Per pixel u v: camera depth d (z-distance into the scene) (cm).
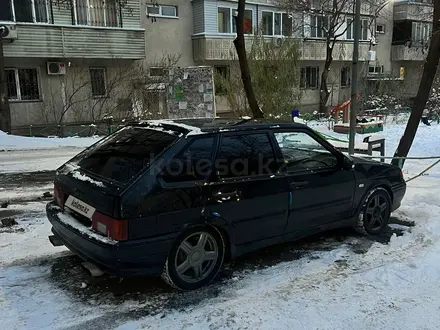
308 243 462
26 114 1619
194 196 342
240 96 1466
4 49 1446
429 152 1160
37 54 1514
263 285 363
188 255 349
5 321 301
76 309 320
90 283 361
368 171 476
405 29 2895
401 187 515
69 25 1559
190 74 1177
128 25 1717
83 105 1738
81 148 1145
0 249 426
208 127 375
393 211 531
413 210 572
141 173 327
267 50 1474
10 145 1142
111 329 296
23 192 669
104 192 322
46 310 317
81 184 352
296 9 2145
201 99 1172
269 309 324
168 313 317
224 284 365
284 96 1464
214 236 364
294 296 345
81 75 1716
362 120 1633
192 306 328
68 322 303
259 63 1452
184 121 411
